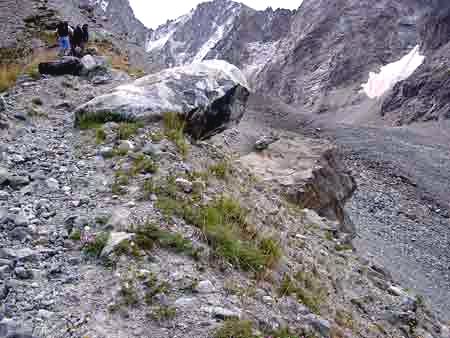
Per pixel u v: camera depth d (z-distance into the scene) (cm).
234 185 1201
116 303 625
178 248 761
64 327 574
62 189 930
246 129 5028
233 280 750
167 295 661
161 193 916
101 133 1189
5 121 1259
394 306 1187
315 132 9394
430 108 14238
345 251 1526
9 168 1006
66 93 1675
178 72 1437
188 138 1328
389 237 4228
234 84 1482
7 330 541
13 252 697
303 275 930
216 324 623
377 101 18900
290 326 698
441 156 8556
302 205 2241
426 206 5744
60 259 710
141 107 1280
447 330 1253
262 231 970
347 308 1001
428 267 3738
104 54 2853
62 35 2544
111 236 741
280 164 2680
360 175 6481
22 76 1817
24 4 3919
